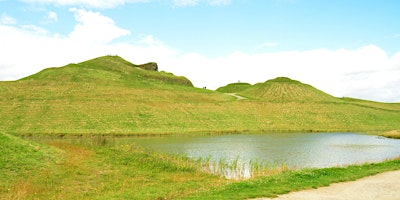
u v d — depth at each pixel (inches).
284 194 775.7
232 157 1788.9
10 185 902.4
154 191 875.4
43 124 3309.5
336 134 3491.6
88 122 3476.9
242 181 944.3
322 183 888.3
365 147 2345.0
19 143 1243.8
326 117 4736.7
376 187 856.3
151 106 4269.2
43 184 935.0
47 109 3779.5
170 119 3892.7
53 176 1019.3
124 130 3289.9
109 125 3452.3
